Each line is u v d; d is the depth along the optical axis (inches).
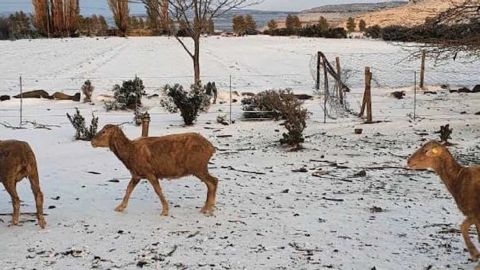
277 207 412.5
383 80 1397.6
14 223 369.4
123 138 390.6
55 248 329.1
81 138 716.0
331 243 333.1
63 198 439.8
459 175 290.2
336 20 3843.5
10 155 358.0
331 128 765.3
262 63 1811.0
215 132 755.4
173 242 337.4
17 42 2812.5
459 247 324.2
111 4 3289.9
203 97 926.4
